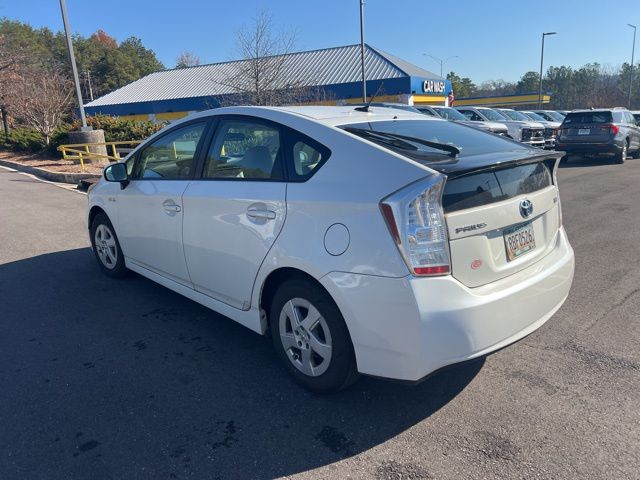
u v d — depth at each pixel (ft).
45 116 64.54
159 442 9.15
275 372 11.44
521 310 9.42
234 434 9.34
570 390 10.42
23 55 86.58
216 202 11.68
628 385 10.54
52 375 11.44
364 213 8.80
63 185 43.37
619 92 248.11
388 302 8.57
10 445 9.11
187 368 11.68
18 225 26.40
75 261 19.75
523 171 10.22
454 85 310.45
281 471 8.41
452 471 8.28
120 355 12.31
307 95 78.74
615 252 19.54
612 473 8.14
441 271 8.53
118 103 127.95
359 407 10.07
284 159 10.57
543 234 10.75
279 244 10.16
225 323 14.03
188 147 13.19
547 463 8.39
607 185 36.52
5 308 15.19
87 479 8.28
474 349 8.78
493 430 9.25
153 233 14.23
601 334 12.81
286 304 10.47
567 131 53.01
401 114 12.52
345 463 8.55
